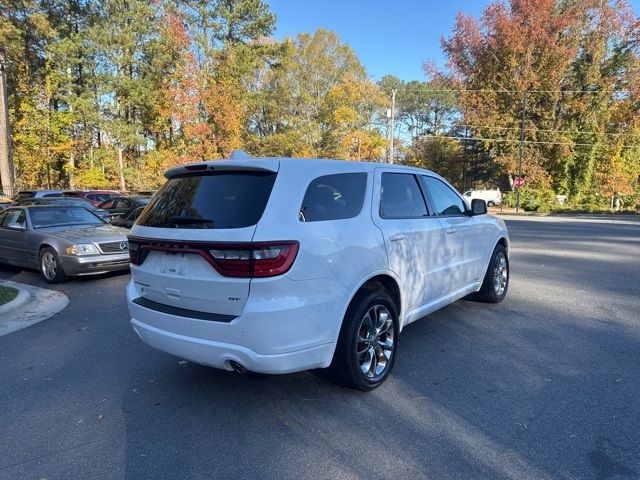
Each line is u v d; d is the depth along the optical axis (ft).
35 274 32.32
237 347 10.25
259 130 159.63
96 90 124.98
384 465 9.29
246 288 10.03
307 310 10.44
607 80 122.42
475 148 146.72
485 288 20.25
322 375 13.21
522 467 9.12
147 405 12.14
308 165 11.67
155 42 115.65
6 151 94.63
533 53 123.85
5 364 15.29
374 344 12.58
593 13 122.62
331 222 11.39
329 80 160.56
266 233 10.03
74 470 9.41
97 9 126.52
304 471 9.17
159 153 114.83
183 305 11.19
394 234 13.08
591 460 9.31
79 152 126.31
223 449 10.02
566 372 13.50
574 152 125.49
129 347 16.69
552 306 20.49
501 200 131.75
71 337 18.01
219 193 11.20
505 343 15.94
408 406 11.67
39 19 107.86
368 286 12.92
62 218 32.53
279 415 11.41
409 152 189.67
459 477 8.86
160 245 11.31
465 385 12.77
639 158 130.41
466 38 131.54
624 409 11.30
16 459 9.84
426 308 15.16
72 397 12.75
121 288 26.96
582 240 46.83
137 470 9.36
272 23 132.05
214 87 96.48
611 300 21.50
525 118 125.59
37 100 115.96
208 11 125.80
